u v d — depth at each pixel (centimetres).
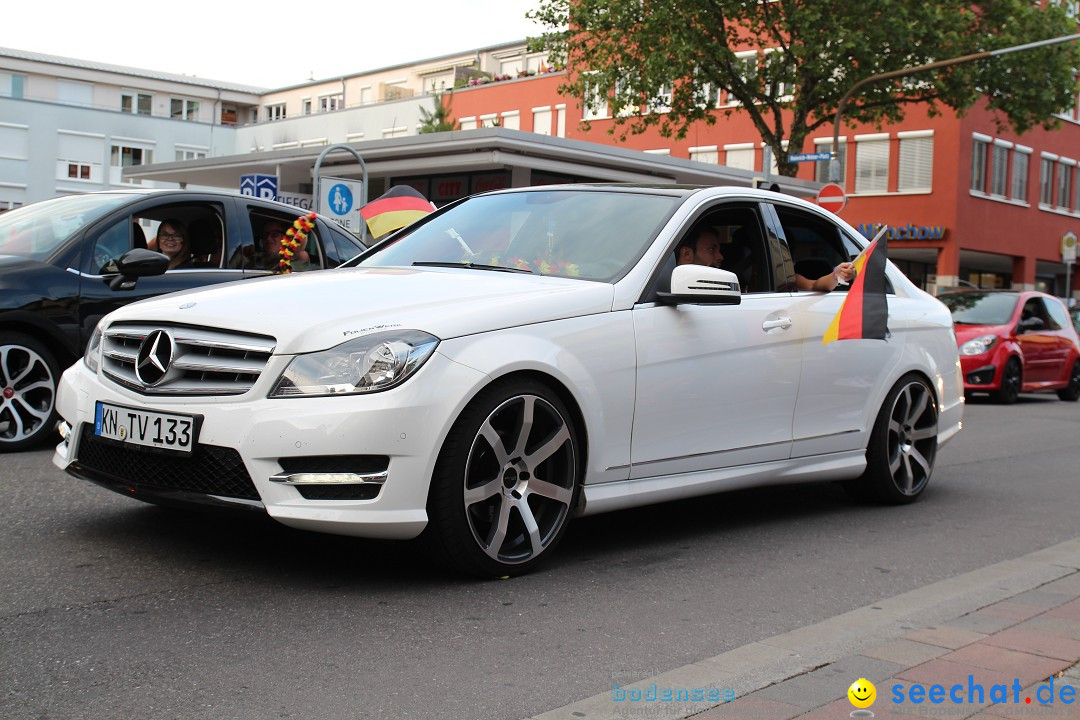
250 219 798
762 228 565
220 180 3497
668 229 507
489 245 527
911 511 645
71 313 696
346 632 362
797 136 3041
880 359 619
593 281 477
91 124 6569
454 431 408
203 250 775
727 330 515
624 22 2967
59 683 306
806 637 379
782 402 550
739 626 393
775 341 542
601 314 461
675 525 569
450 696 309
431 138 2494
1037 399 1831
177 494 401
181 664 325
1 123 6288
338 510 385
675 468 495
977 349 1630
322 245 834
